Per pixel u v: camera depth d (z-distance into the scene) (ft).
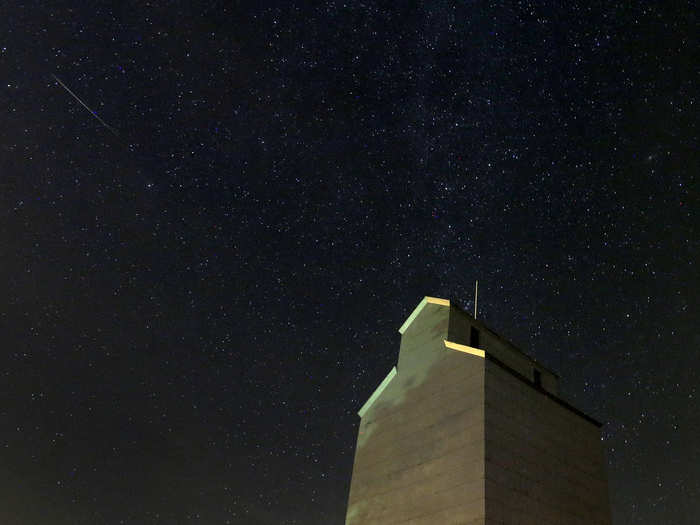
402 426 55.47
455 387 52.26
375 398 61.26
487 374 50.60
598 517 53.83
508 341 63.46
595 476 56.34
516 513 45.50
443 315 59.72
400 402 57.67
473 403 49.24
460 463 47.03
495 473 45.62
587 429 59.06
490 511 43.32
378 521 51.55
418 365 58.34
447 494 46.52
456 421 49.78
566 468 53.26
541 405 54.70
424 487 49.01
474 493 44.34
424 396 55.11
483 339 60.90
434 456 49.83
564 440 55.06
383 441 56.65
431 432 51.67
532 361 65.10
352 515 54.70
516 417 50.85
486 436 46.68
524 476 48.16
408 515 48.98
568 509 50.93
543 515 47.96
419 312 63.31
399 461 53.21
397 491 51.44
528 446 50.37
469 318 60.75
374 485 54.34
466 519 43.73
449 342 55.67
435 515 46.52
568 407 57.98
